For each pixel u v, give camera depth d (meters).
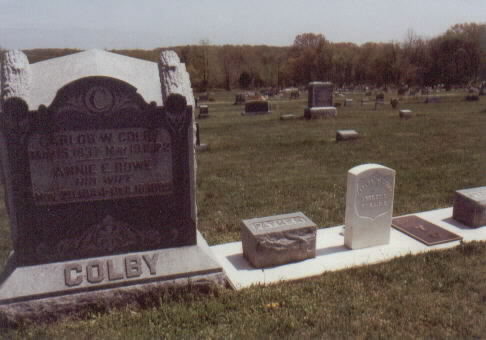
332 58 47.00
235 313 2.59
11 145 2.48
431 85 37.66
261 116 15.13
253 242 3.15
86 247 2.70
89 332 2.43
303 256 3.28
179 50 43.59
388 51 39.84
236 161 6.96
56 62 2.73
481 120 11.44
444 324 2.44
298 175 5.88
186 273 2.79
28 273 2.60
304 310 2.59
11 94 2.44
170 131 2.69
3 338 2.40
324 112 13.04
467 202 3.87
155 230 2.80
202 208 4.54
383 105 18.16
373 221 3.46
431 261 3.19
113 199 2.70
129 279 2.70
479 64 35.88
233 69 48.09
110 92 2.56
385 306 2.63
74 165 2.60
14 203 2.56
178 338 2.36
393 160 6.70
